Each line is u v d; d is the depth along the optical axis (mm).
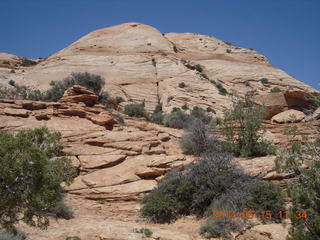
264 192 9672
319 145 7617
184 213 10398
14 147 5062
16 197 5012
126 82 44844
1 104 15102
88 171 12594
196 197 10352
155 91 44781
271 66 67438
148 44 63875
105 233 7855
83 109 16000
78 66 50875
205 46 73438
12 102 15523
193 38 78812
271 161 11906
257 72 55844
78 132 14398
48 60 57875
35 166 5172
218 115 34875
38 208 5156
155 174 12594
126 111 22391
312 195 6535
